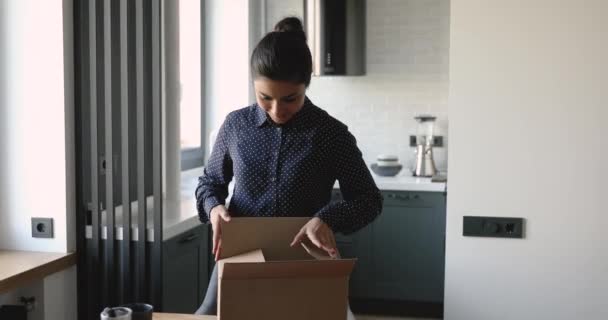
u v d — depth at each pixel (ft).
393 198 15.35
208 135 16.72
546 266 9.88
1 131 10.00
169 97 13.07
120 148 11.57
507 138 9.75
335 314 4.90
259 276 4.75
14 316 9.41
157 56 9.95
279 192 6.68
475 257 10.05
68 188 9.96
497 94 9.71
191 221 11.48
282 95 5.80
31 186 9.99
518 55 9.62
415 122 17.17
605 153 9.56
